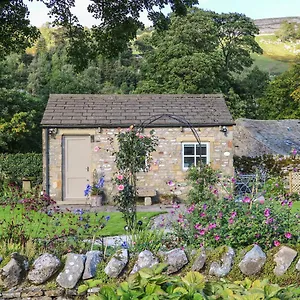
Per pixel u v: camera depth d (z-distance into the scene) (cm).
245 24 3931
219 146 1900
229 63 3962
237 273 498
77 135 1856
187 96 2100
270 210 662
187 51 3081
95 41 1448
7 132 2508
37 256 555
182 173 1877
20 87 3728
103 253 545
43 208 865
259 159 2278
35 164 2234
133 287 312
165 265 362
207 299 296
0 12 1364
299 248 512
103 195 1847
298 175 2120
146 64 3378
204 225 675
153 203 1838
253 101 3947
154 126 1864
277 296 307
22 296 490
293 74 3794
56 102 1978
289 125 2814
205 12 3941
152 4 1350
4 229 717
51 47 4900
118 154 973
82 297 491
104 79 4834
